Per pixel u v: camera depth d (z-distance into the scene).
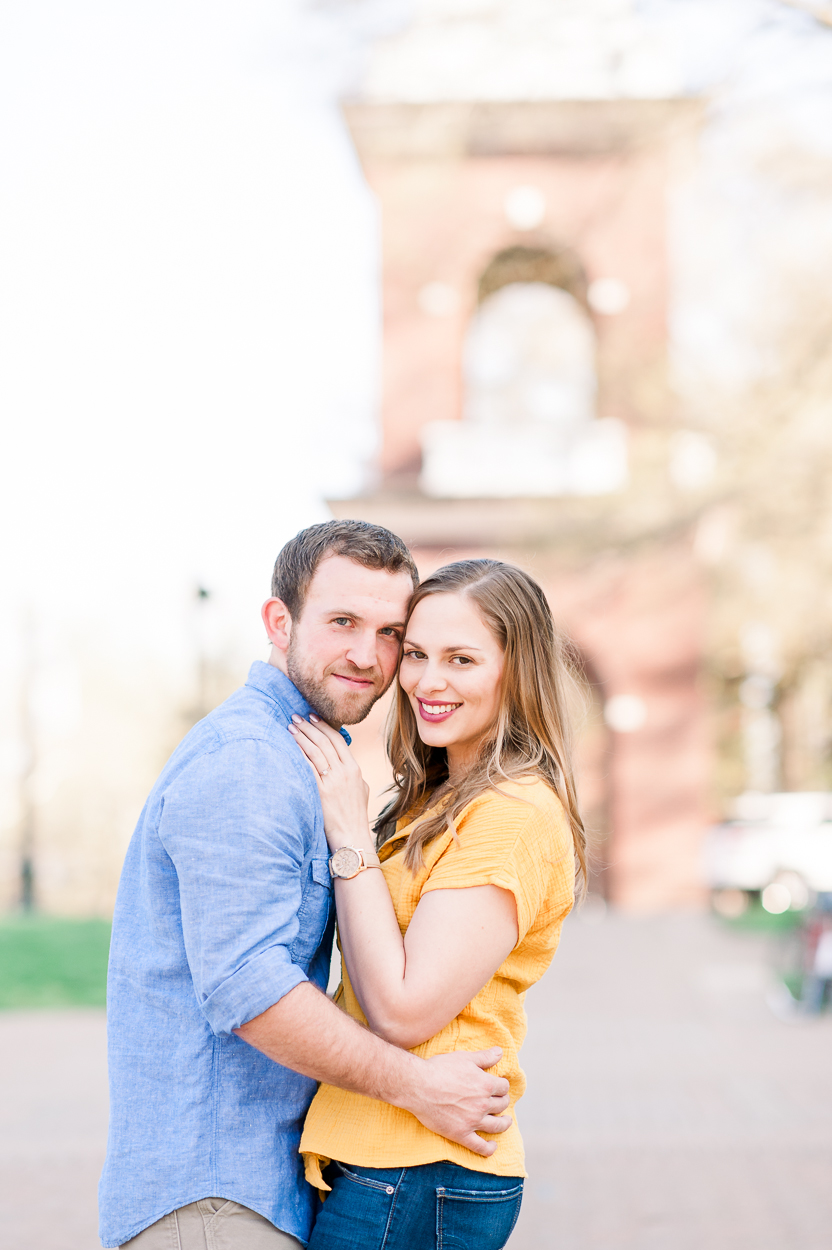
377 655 2.29
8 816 37.00
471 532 16.30
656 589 15.50
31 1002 10.29
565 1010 9.55
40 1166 5.58
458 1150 2.01
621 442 16.25
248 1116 2.01
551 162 16.38
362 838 2.14
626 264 16.33
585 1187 5.16
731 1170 5.37
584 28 7.43
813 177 8.29
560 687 2.38
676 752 16.36
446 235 16.61
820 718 23.33
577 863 2.35
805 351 9.40
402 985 1.99
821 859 16.67
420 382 16.69
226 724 2.08
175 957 2.03
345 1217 2.02
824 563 12.12
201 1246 1.95
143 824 2.11
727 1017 9.25
